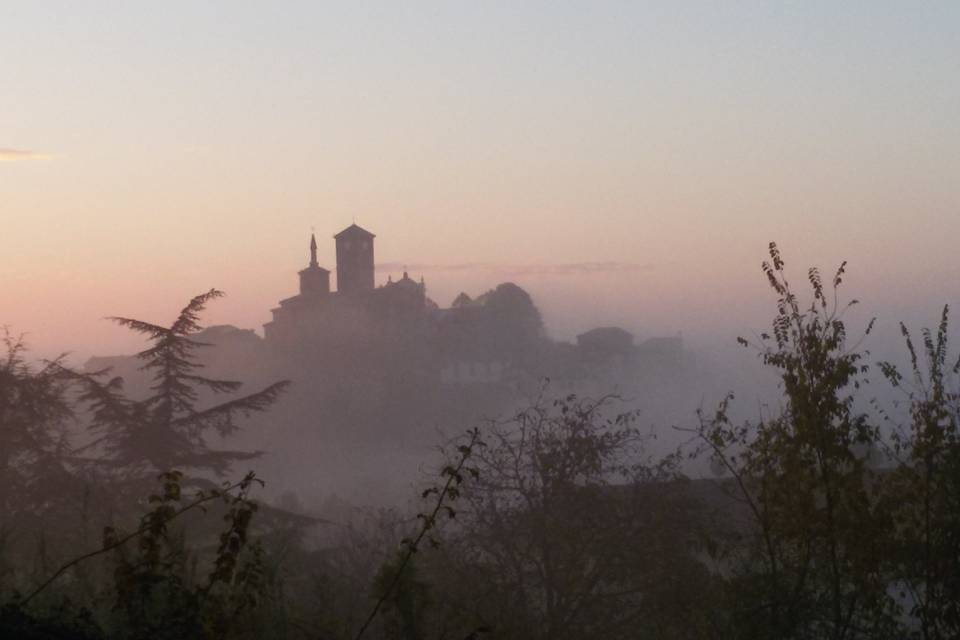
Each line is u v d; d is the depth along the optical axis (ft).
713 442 42.80
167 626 26.08
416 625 30.78
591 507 56.65
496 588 51.93
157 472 92.12
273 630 30.30
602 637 54.90
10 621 25.17
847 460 40.37
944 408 40.37
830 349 40.47
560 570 55.93
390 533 56.65
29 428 84.07
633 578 55.67
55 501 69.21
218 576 25.95
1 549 36.37
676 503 55.83
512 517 56.80
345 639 33.45
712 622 45.70
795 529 41.16
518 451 58.59
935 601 40.34
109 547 26.76
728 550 47.01
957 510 40.50
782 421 42.01
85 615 26.40
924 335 40.98
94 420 95.20
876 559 40.24
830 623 42.04
